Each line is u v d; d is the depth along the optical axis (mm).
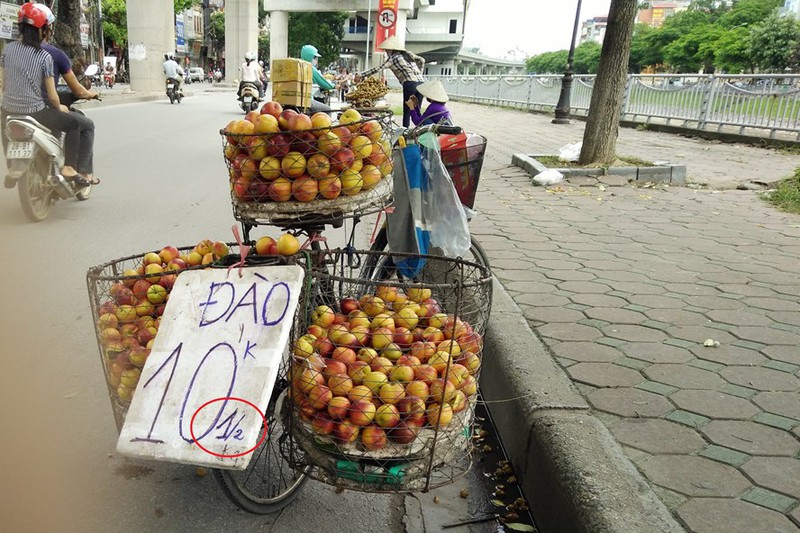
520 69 130250
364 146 2293
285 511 2477
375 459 2061
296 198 2238
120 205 6820
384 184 2479
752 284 4496
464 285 2129
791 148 11406
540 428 2572
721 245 5586
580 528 2061
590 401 2781
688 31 62594
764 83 11969
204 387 1892
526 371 3020
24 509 2316
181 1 51125
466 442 2268
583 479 2184
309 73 2939
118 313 2205
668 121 14773
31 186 5816
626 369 3107
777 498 2156
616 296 4188
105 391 3168
